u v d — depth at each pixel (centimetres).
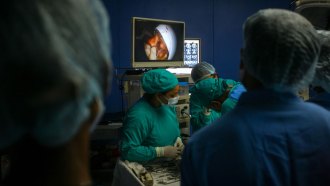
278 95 84
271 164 79
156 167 204
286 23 81
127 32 444
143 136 201
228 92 271
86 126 41
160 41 303
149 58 294
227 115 87
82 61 35
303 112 84
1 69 32
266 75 83
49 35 32
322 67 124
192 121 282
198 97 283
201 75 317
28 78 32
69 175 39
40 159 38
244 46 88
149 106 208
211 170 83
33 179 38
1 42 32
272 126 81
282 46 80
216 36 491
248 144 80
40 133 36
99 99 41
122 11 439
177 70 332
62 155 39
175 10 467
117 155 385
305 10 157
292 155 80
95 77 38
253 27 84
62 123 36
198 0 477
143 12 451
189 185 88
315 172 82
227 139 81
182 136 292
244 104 86
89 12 37
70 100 35
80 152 41
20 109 34
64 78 33
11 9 32
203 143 85
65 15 34
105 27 42
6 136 36
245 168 79
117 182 199
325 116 86
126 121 204
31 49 32
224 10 490
